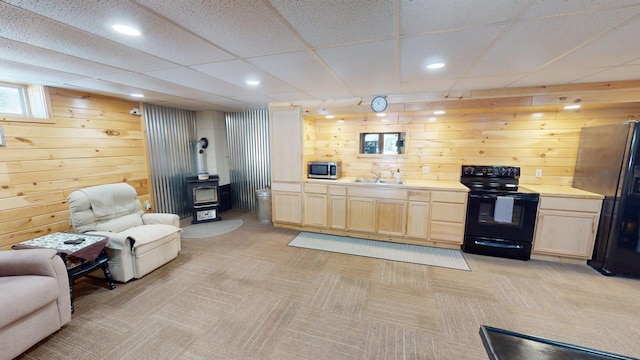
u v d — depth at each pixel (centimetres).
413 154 417
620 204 279
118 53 193
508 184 368
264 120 534
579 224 310
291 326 211
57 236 263
